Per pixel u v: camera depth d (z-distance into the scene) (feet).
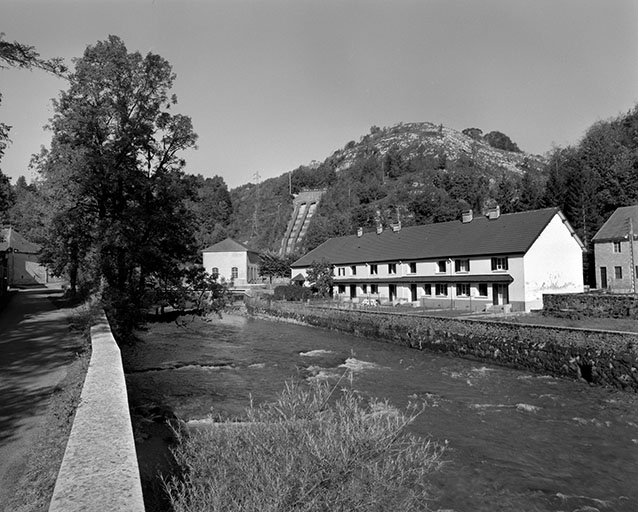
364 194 393.50
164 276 86.84
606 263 163.84
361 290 179.42
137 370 77.77
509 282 125.90
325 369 79.97
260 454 17.28
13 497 18.48
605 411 54.95
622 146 232.94
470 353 89.35
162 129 86.58
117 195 82.89
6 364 43.65
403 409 54.95
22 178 356.59
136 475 9.46
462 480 36.37
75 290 120.88
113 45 80.28
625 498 34.37
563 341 72.84
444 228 167.84
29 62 34.83
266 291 207.41
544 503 33.47
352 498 16.52
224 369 79.20
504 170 549.54
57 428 25.14
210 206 438.81
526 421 51.11
